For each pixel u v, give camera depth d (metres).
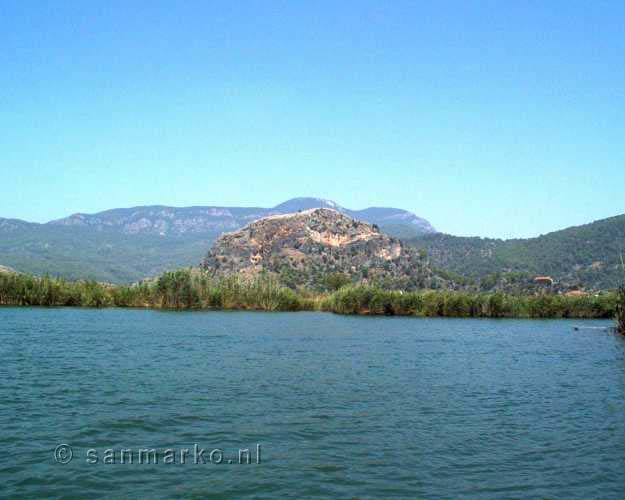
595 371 60.41
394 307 165.25
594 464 29.14
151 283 171.62
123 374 50.88
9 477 25.55
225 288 175.00
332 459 28.92
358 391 46.16
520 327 125.38
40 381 46.47
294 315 157.00
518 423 37.00
